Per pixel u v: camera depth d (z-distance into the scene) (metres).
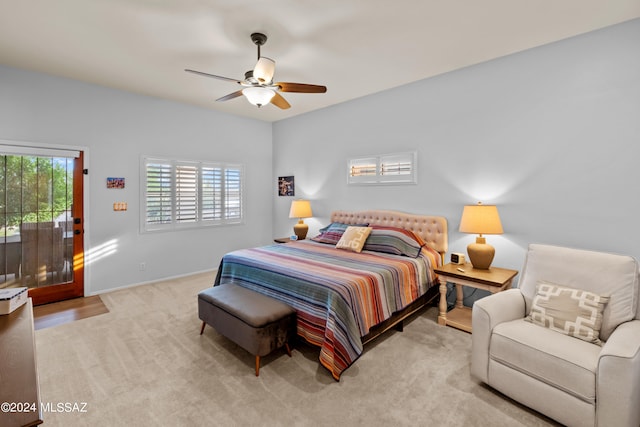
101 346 2.58
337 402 1.91
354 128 4.48
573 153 2.74
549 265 2.25
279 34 2.62
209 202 5.03
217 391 2.01
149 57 3.06
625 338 1.59
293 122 5.46
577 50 2.70
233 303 2.44
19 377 1.12
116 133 4.02
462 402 1.91
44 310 3.37
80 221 3.79
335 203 4.82
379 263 2.98
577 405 1.58
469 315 3.17
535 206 2.96
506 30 2.59
